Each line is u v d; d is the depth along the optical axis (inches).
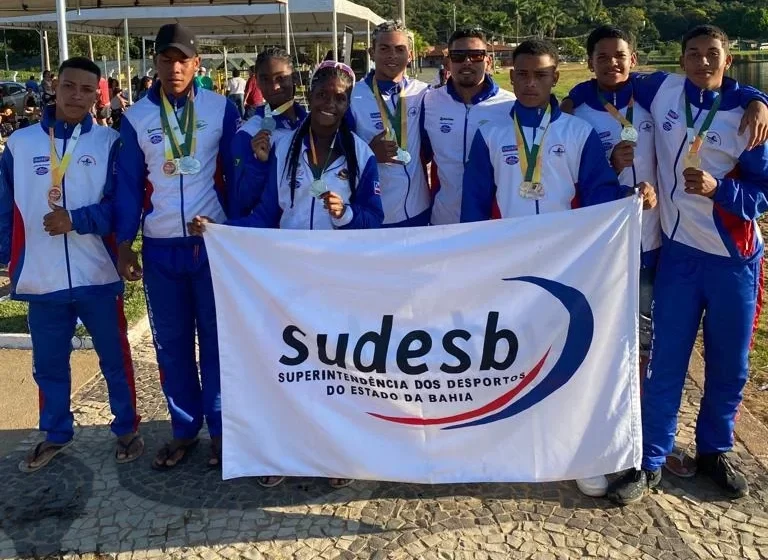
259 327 134.3
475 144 142.1
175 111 147.0
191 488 149.3
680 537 129.6
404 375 132.3
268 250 132.2
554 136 137.1
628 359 129.6
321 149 141.5
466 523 135.0
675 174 138.7
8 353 225.6
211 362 155.9
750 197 129.6
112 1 457.7
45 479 153.3
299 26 802.2
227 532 134.0
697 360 209.5
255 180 143.3
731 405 144.6
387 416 134.0
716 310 139.7
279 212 145.4
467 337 131.0
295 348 134.3
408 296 130.8
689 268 139.6
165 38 141.8
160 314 152.9
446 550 127.2
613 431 131.1
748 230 136.6
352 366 133.2
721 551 125.9
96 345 157.8
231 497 145.6
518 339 130.3
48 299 150.5
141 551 129.0
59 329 155.3
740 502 140.6
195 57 146.6
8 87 1026.7
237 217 149.1
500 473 133.3
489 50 167.3
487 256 129.0
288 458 137.5
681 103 137.8
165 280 150.6
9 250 152.3
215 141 149.5
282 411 136.5
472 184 142.3
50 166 147.1
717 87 136.1
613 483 141.7
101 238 153.5
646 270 149.8
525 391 131.9
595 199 135.3
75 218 142.9
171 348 154.9
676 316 141.3
